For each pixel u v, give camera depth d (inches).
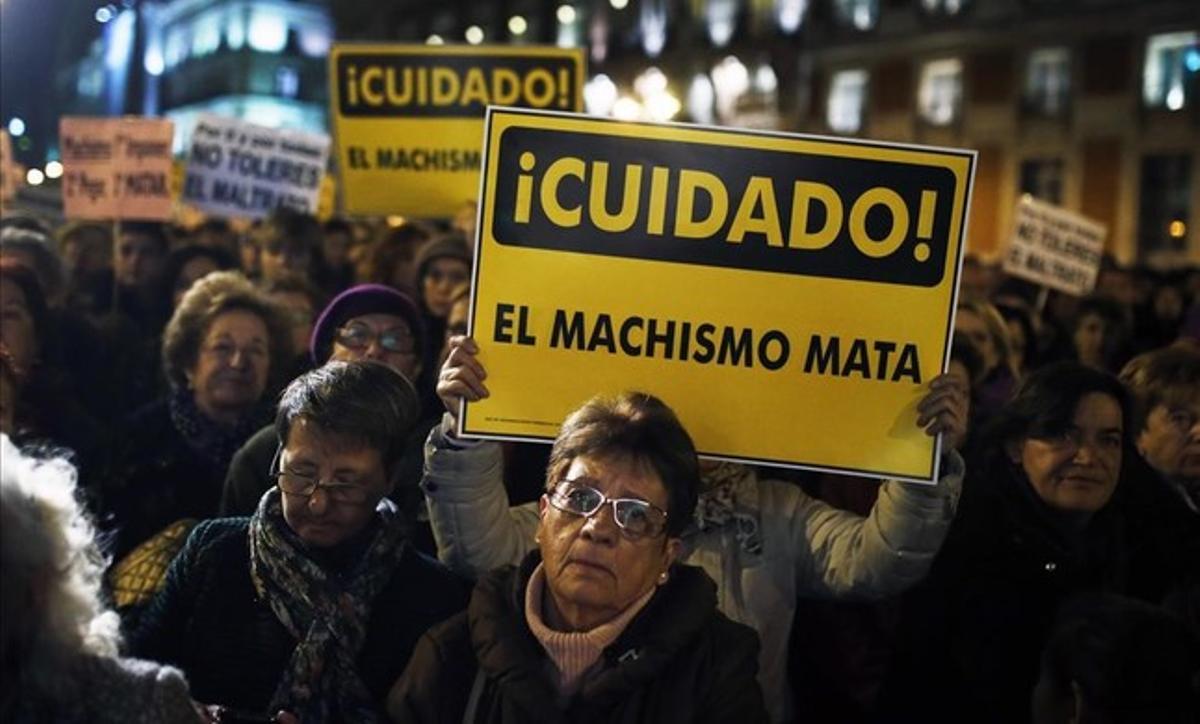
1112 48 1204.5
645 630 95.7
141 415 176.9
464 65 322.0
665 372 120.9
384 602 111.5
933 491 119.3
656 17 1609.3
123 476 169.8
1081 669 99.8
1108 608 101.8
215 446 173.3
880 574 120.3
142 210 315.9
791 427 120.9
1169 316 483.8
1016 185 1267.2
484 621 96.7
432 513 119.3
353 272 351.3
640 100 1590.8
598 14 1697.8
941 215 121.1
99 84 2215.8
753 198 120.9
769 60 1459.2
